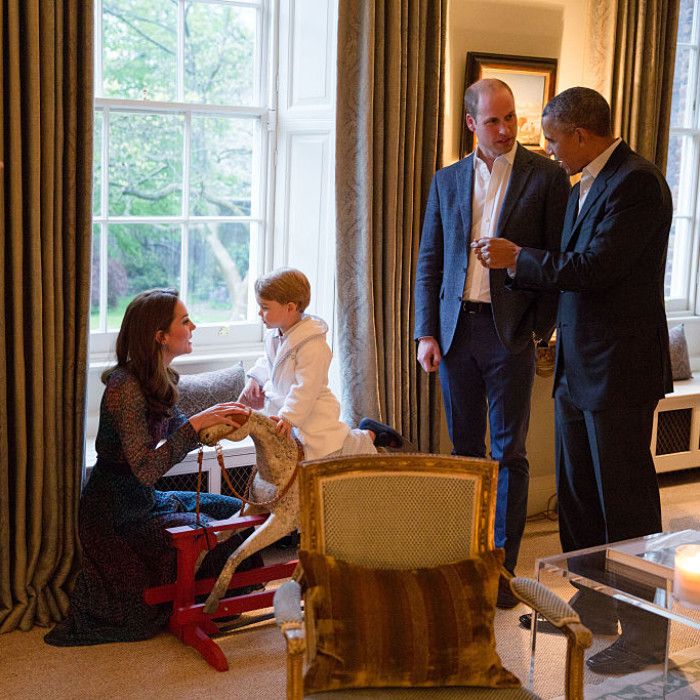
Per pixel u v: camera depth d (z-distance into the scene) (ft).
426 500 7.58
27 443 11.02
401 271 13.14
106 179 13.09
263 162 14.19
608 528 10.67
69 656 10.22
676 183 18.52
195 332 13.98
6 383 10.77
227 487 12.94
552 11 14.40
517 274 10.55
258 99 14.11
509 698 6.83
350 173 12.85
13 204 10.46
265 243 14.37
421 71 13.08
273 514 10.49
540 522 14.94
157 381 10.53
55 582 11.15
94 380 13.06
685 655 8.55
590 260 10.02
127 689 9.54
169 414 10.78
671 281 18.85
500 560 7.47
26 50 10.39
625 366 10.31
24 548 10.96
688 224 18.69
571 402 10.90
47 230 10.69
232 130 13.98
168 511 11.10
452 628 6.97
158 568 10.77
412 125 12.92
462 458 7.68
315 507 7.41
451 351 11.98
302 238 13.94
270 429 10.42
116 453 10.62
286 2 13.76
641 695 8.77
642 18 14.97
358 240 12.83
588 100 10.19
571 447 11.02
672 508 15.53
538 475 15.31
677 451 16.74
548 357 14.85
